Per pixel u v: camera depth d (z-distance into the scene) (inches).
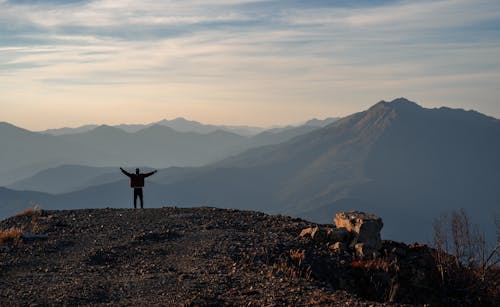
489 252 637.3
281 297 447.2
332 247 671.8
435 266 661.3
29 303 427.8
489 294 611.5
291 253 618.5
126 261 598.2
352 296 470.6
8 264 574.6
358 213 743.1
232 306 424.5
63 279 508.4
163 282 491.8
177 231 751.7
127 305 425.4
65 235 746.8
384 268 620.1
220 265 557.6
